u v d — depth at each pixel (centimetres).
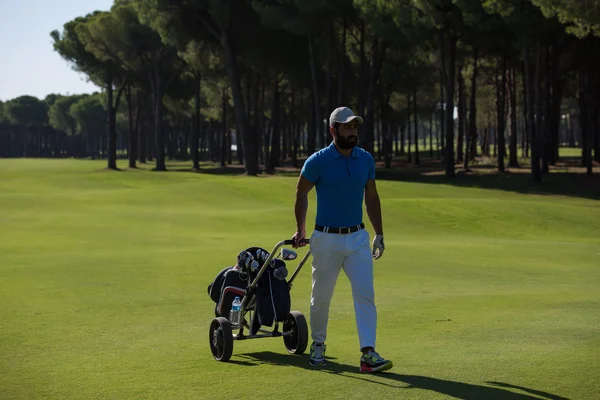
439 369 566
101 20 6144
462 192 3831
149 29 6112
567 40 4447
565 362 572
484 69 6031
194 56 5991
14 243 1945
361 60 5078
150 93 7881
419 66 6425
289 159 9369
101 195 3506
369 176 596
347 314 925
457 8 4269
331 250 584
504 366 566
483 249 1828
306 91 7569
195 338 791
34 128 14138
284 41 5209
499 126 4991
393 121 8544
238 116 5303
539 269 1498
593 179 4406
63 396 530
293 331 677
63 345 761
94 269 1437
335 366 605
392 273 1409
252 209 3120
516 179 4475
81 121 12244
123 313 980
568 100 9262
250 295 653
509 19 3894
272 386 531
